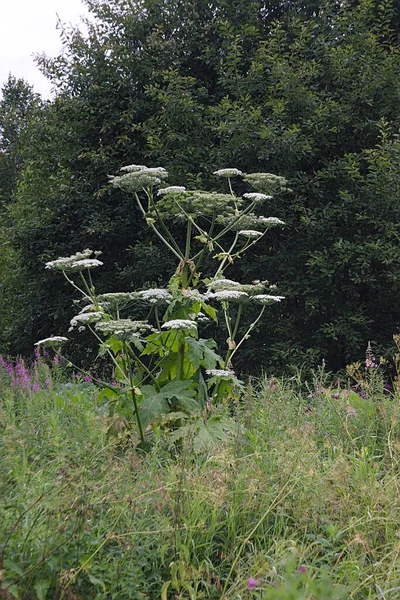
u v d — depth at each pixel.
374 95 10.99
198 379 5.42
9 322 16.23
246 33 11.80
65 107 13.03
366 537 3.43
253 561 3.13
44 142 13.96
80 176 13.14
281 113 10.38
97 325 4.89
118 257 12.83
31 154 14.41
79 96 13.09
